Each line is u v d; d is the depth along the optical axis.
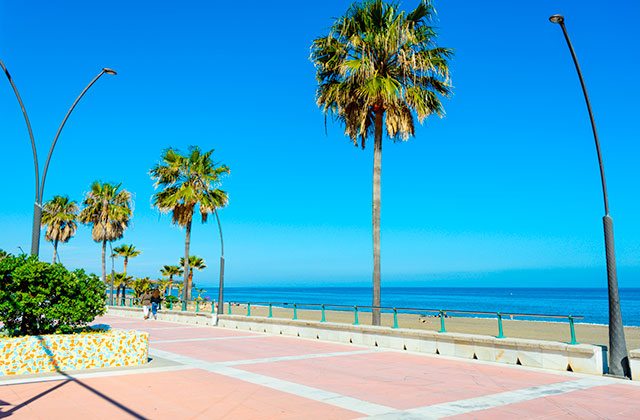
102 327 12.80
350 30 18.98
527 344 12.05
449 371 11.43
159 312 30.53
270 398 8.57
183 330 22.70
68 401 8.19
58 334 11.36
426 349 14.49
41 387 9.23
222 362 12.70
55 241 46.62
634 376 10.30
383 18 18.59
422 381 10.23
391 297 148.75
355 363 12.63
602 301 109.69
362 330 16.56
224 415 7.41
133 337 11.86
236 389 9.30
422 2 18.19
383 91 17.92
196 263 60.47
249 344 16.89
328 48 19.12
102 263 43.81
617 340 10.66
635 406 8.15
